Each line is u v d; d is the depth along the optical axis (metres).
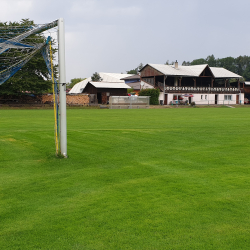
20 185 6.84
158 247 4.07
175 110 40.69
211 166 8.21
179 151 10.25
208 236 4.33
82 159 9.27
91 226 4.69
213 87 69.44
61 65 8.94
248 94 80.44
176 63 67.88
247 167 8.02
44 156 9.68
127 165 8.48
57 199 5.90
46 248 4.11
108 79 83.75
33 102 50.12
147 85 67.69
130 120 21.98
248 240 4.21
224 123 19.14
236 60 162.00
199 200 5.65
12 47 9.45
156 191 6.21
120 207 5.39
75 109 44.72
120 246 4.11
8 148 10.74
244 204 5.44
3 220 4.98
